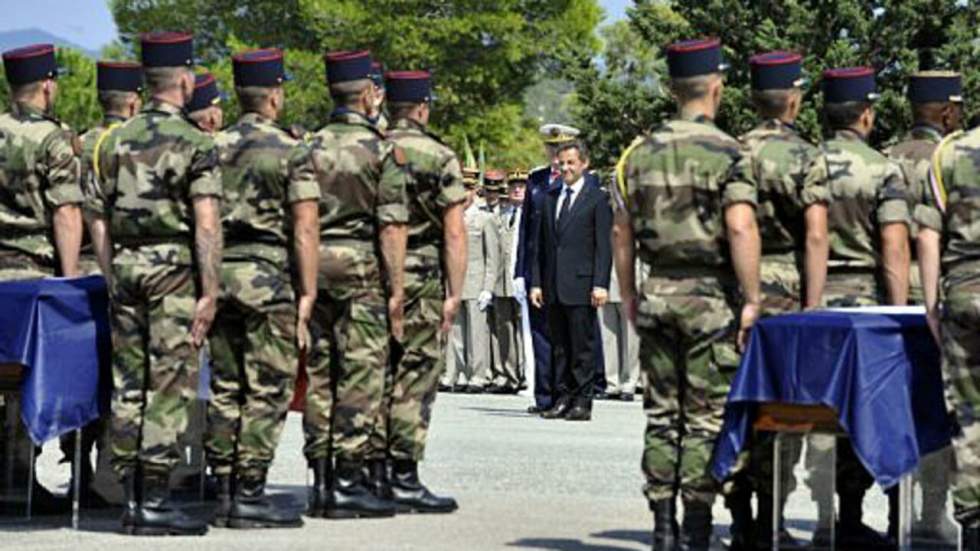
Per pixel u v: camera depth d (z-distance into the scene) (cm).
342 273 1130
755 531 988
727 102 4288
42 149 1103
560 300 1928
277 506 1148
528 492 1305
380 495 1188
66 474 1385
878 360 882
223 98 1298
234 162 1080
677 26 4644
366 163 1131
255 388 1085
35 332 1030
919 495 952
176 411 1044
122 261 1039
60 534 1054
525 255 1997
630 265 964
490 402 2228
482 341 2409
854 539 1017
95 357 1054
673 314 930
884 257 1063
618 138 4772
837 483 1015
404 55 6944
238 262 1077
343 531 1084
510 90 7350
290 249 1089
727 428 914
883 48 4406
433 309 1188
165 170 1034
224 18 7288
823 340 883
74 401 1044
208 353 1105
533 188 1981
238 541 1028
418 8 6944
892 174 1066
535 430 1802
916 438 895
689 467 928
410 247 1183
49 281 1062
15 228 1110
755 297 918
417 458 1190
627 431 1805
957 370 895
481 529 1106
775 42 4334
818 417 903
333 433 1147
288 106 6806
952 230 904
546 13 7175
